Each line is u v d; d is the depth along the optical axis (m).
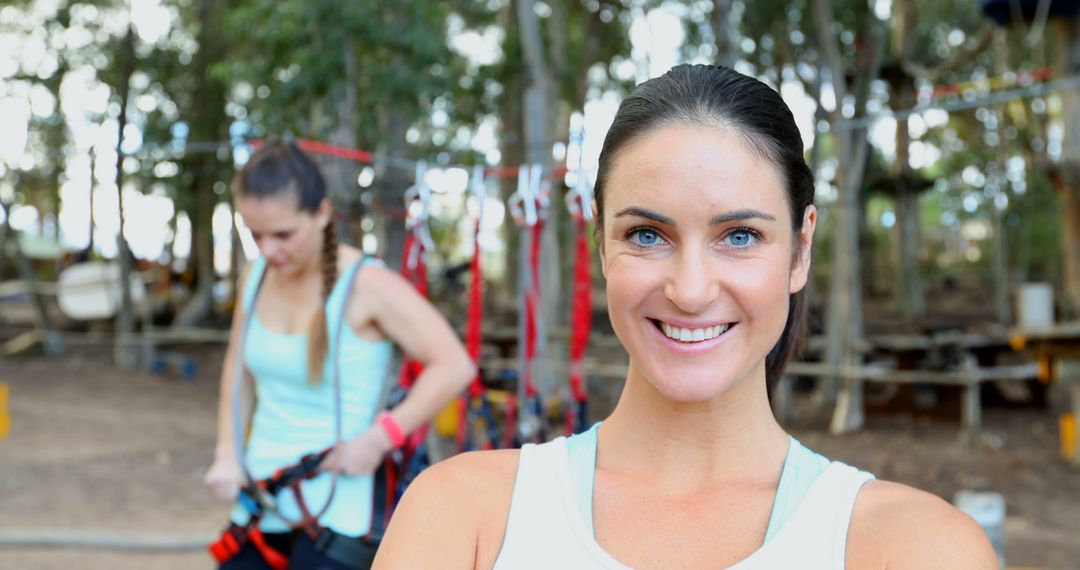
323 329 2.33
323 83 7.45
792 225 1.10
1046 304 8.09
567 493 1.09
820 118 13.40
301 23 7.46
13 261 22.16
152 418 10.21
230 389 2.45
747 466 1.11
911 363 10.47
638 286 1.07
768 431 1.14
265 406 2.38
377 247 10.82
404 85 7.75
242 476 2.35
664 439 1.12
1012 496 7.11
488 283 18.31
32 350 13.97
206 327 16.20
